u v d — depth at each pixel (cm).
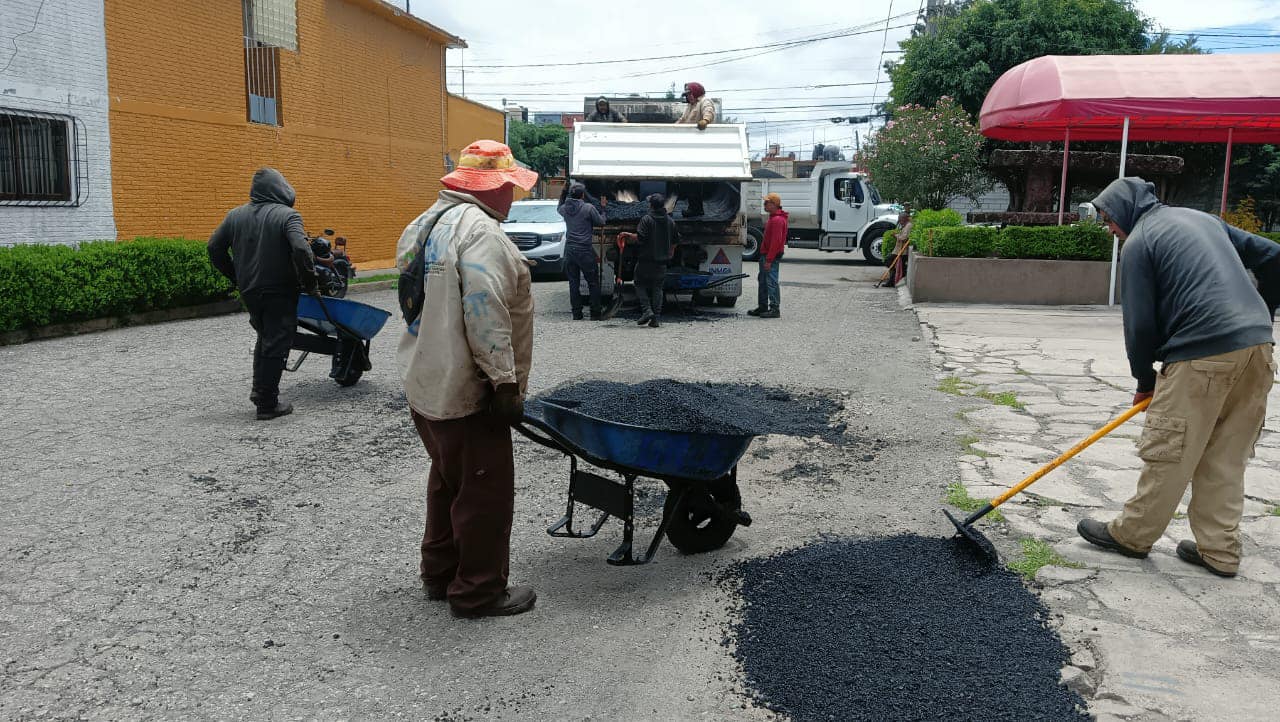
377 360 955
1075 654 335
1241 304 388
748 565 425
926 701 304
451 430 352
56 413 703
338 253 1548
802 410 734
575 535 418
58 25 1235
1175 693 308
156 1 1405
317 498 521
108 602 382
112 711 300
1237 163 2434
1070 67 1345
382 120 2112
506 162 359
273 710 302
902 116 2261
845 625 359
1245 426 398
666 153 1391
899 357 982
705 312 1399
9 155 1180
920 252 1636
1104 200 421
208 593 394
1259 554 432
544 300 1534
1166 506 409
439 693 315
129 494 520
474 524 362
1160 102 1276
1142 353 409
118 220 1355
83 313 1103
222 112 1565
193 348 1005
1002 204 2975
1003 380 851
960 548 436
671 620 371
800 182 2792
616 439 390
